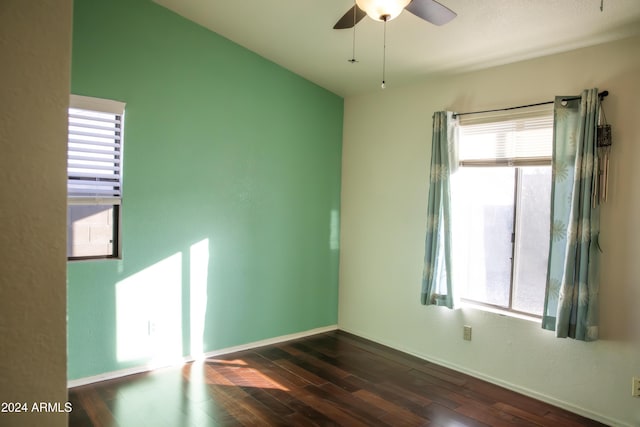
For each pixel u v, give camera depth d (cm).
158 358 357
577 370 297
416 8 227
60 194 52
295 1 304
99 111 319
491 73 344
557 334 291
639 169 270
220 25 361
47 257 52
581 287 283
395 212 418
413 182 402
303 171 444
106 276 329
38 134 51
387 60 364
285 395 314
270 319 427
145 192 344
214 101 378
